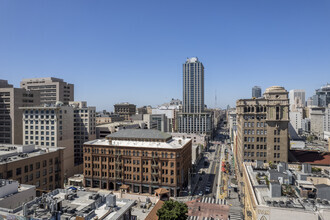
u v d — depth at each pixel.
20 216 43.31
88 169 138.38
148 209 105.19
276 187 51.53
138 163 128.50
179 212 75.06
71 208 49.38
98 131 190.38
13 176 78.81
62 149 101.56
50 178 95.38
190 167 152.75
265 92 121.94
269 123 117.69
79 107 189.50
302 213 42.16
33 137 143.12
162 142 136.38
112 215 49.25
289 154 125.50
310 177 64.25
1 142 157.00
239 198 117.38
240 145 127.88
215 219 92.62
